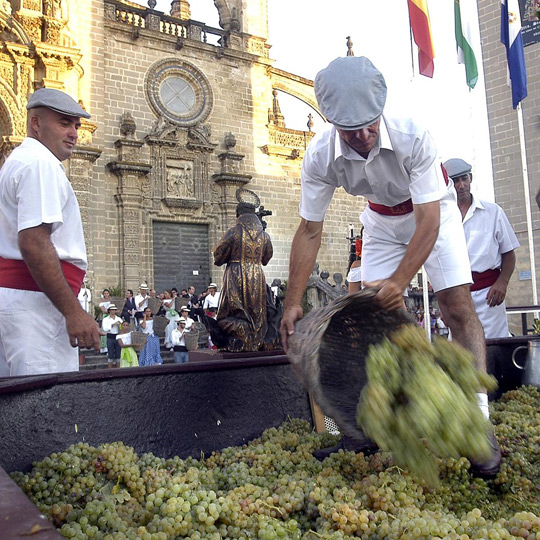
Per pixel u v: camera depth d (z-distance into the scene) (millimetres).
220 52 27844
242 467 2605
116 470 2367
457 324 3322
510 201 16844
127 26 25406
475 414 1895
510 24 10078
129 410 2869
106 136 24500
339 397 2164
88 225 22766
